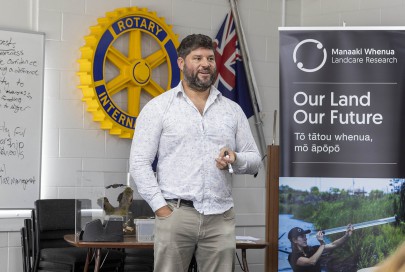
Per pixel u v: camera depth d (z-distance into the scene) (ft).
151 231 15.35
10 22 20.68
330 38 15.58
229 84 24.07
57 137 21.13
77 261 17.74
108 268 18.17
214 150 11.39
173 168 11.33
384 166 15.49
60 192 21.12
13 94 20.53
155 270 11.47
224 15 24.18
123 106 22.15
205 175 11.26
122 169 22.04
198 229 11.21
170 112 11.41
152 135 11.43
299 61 15.60
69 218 19.24
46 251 18.28
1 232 20.26
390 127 15.52
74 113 21.35
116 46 22.04
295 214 15.47
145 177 11.32
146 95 22.47
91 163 21.56
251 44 24.73
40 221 18.76
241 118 11.99
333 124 15.56
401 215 15.46
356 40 15.57
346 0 24.49
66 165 21.21
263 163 24.56
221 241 11.31
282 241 15.44
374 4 23.84
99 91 21.29
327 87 15.57
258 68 24.85
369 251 15.47
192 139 11.32
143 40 22.54
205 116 11.49
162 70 22.86
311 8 25.36
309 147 15.55
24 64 20.68
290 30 15.61
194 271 15.72
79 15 21.49
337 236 15.48
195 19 23.63
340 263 15.46
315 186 15.52
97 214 15.34
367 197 15.51
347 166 15.49
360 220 15.49
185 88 11.66
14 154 20.49
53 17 21.16
